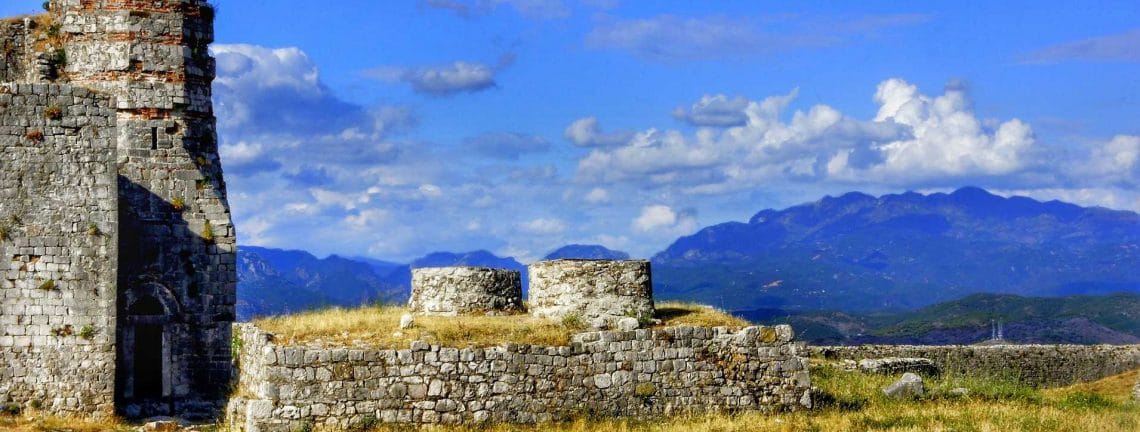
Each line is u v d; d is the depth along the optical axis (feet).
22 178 144.77
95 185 146.61
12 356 143.64
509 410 121.49
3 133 144.46
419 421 118.93
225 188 165.89
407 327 123.75
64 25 161.79
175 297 158.92
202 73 164.66
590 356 124.98
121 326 155.33
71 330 144.97
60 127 146.00
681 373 127.95
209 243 161.48
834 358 204.85
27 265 144.36
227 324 160.97
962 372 199.82
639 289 133.28
